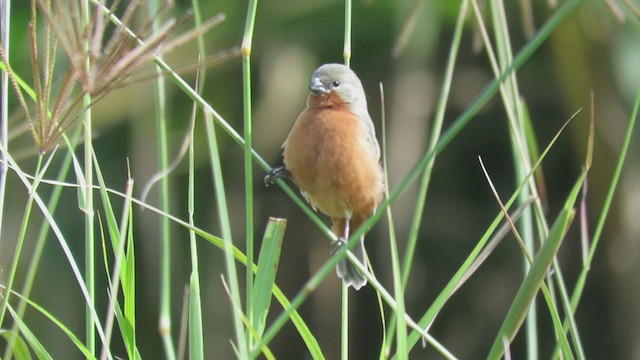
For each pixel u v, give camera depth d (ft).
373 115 49.65
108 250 48.55
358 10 48.01
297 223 53.01
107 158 48.37
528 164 19.74
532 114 50.03
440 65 49.57
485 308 52.49
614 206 47.01
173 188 49.67
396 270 16.43
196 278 17.19
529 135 21.31
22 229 16.84
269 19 48.80
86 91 14.58
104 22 15.23
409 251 19.17
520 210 18.07
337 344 52.54
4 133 18.72
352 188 24.95
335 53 49.39
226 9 48.39
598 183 47.11
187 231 50.55
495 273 52.47
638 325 48.80
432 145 19.30
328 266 15.33
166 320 16.72
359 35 48.75
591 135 17.13
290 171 25.32
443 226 51.47
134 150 47.55
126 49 14.49
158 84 18.39
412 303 52.08
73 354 47.98
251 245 17.19
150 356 49.93
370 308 54.44
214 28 48.47
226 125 17.75
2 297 17.94
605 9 43.83
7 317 32.96
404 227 49.62
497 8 20.27
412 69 48.08
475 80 50.03
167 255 17.08
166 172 18.30
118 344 49.65
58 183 17.65
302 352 53.26
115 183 48.01
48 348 47.21
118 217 47.88
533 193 19.36
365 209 25.64
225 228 16.31
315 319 52.80
